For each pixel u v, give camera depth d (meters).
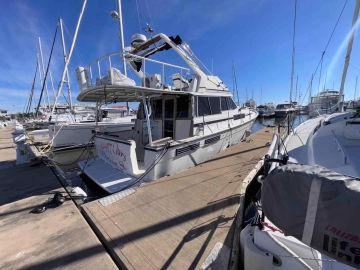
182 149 4.72
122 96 5.31
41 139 10.31
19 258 2.13
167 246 2.26
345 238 1.18
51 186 4.05
